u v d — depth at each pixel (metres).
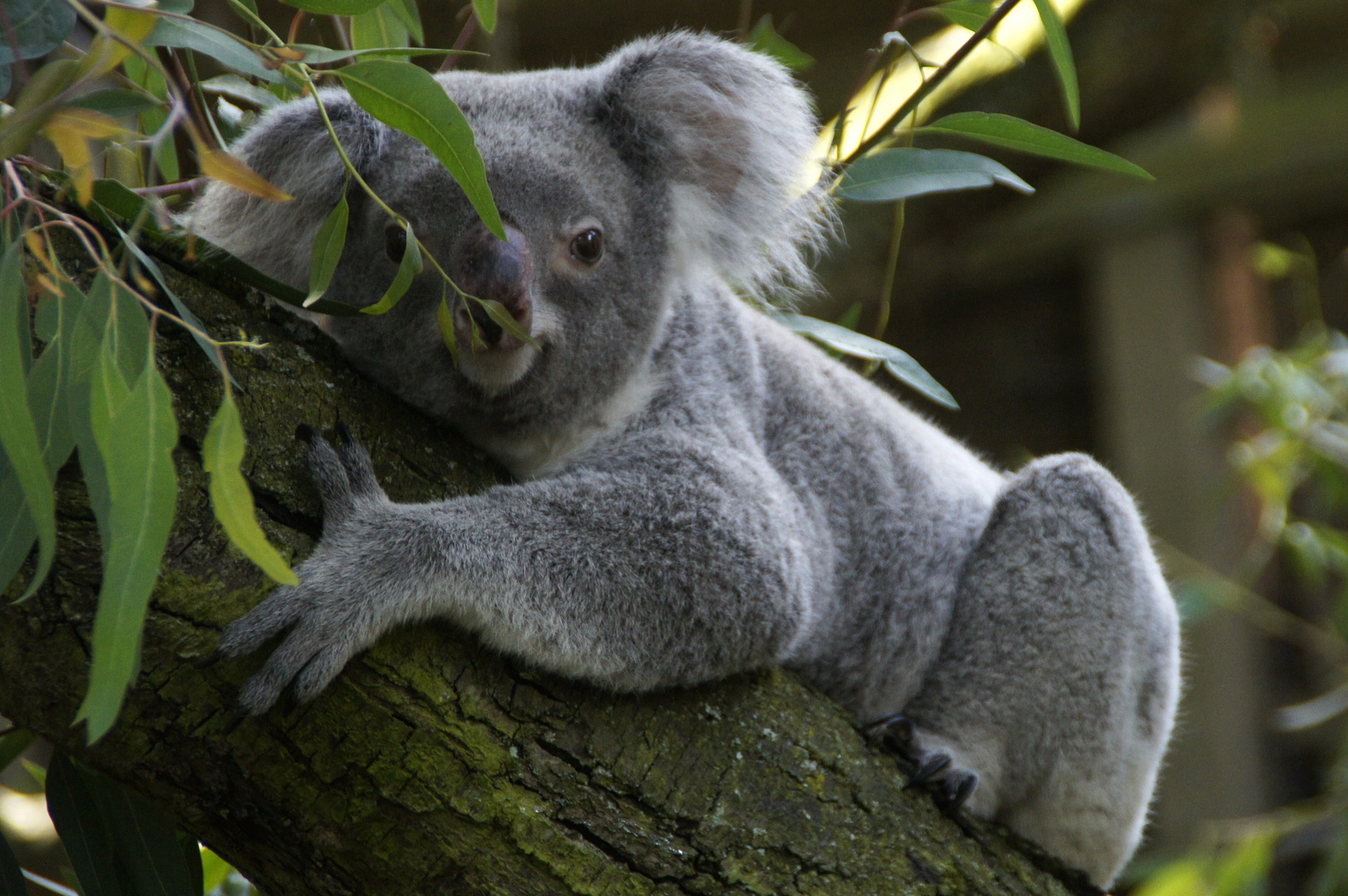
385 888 3.83
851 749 4.72
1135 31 10.79
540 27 12.24
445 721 3.91
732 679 4.68
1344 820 9.76
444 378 4.80
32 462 2.98
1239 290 15.15
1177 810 13.95
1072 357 15.34
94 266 3.76
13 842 7.36
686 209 5.57
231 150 4.71
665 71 5.30
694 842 4.21
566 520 4.56
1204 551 14.21
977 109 10.42
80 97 2.94
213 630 3.66
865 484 6.17
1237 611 12.21
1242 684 13.90
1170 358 14.77
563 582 4.37
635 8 12.11
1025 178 11.70
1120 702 5.93
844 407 6.29
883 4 12.31
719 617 4.63
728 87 5.45
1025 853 5.06
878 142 5.52
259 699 3.60
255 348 3.93
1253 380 10.67
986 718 6.02
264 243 4.87
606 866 4.03
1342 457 10.55
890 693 6.25
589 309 4.97
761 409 5.85
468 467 4.76
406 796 3.80
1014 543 6.07
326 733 3.73
